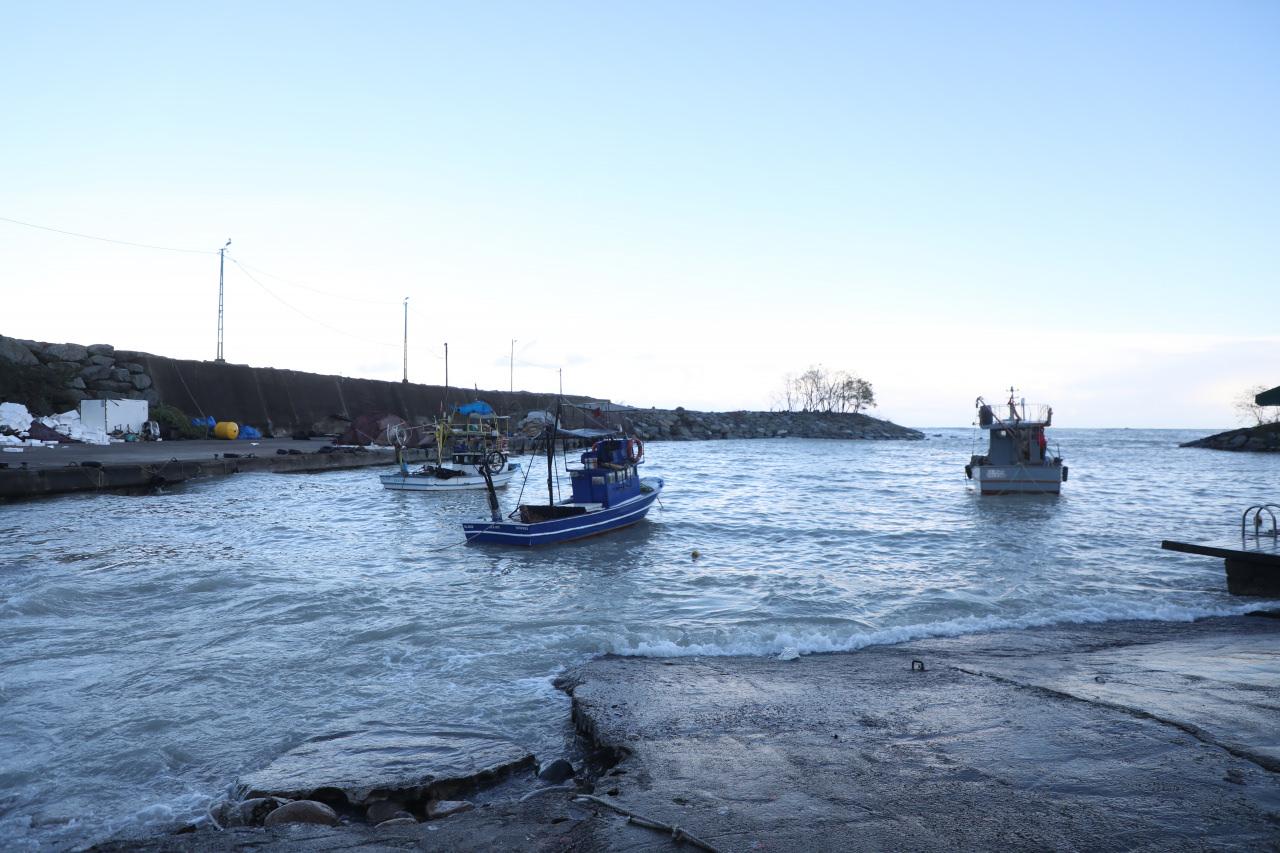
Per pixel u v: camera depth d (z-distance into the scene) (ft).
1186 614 36.55
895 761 17.21
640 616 37.19
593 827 14.52
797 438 374.02
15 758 20.79
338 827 15.89
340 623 35.14
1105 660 26.50
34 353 148.05
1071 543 60.85
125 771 20.07
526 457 170.91
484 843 14.15
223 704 24.82
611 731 20.58
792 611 38.22
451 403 226.79
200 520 71.77
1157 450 291.38
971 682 24.07
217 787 19.13
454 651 30.71
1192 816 13.50
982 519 77.61
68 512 75.56
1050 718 19.63
